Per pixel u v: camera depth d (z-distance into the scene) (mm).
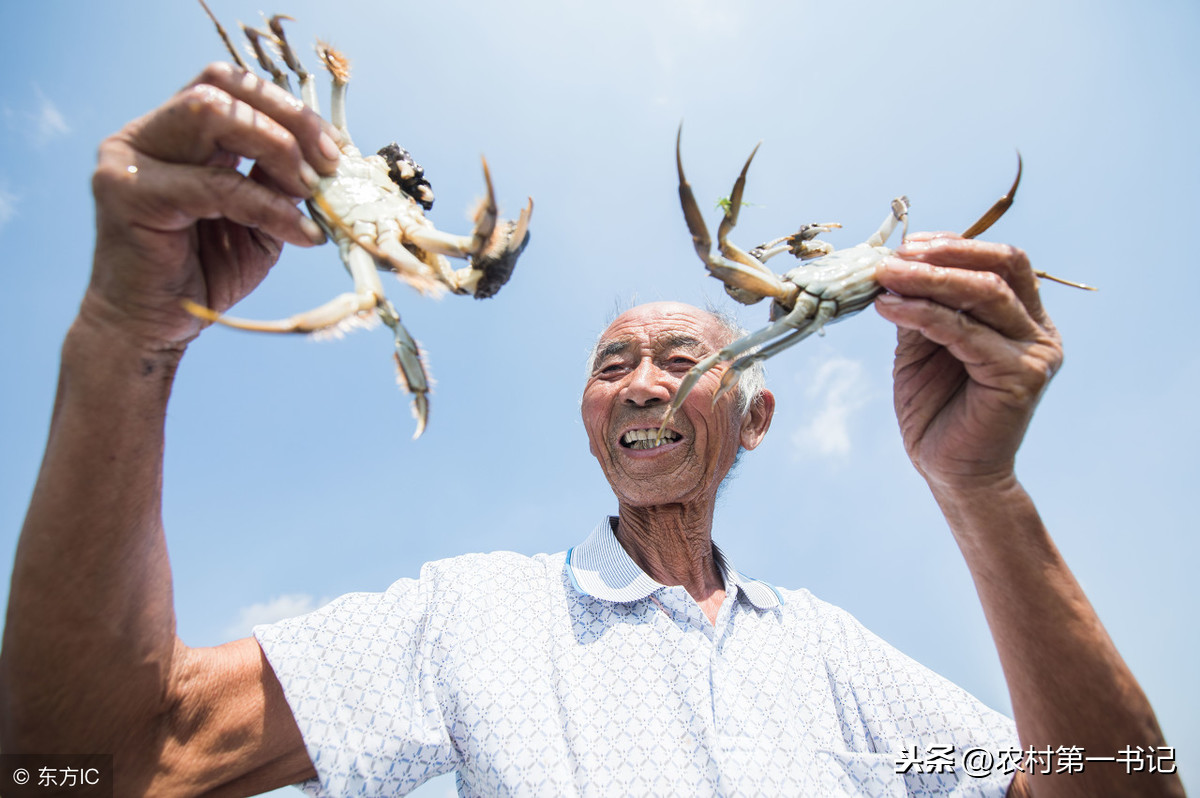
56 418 366
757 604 601
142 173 332
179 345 381
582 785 459
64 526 356
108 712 387
